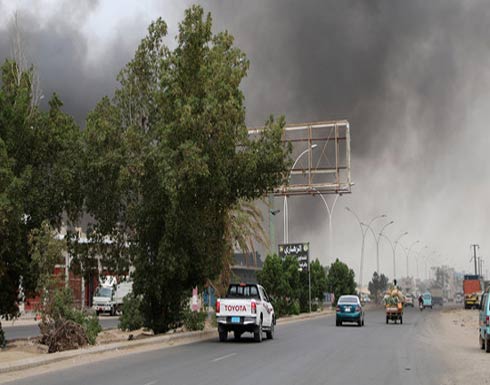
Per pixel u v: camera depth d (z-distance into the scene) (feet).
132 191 95.35
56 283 75.25
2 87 83.87
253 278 270.46
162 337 85.81
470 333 120.37
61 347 72.33
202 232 95.25
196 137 88.28
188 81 93.15
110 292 198.70
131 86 98.07
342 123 175.83
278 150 94.32
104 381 46.96
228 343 85.87
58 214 88.69
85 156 89.81
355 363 61.82
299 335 104.22
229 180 94.27
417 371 56.44
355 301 135.74
